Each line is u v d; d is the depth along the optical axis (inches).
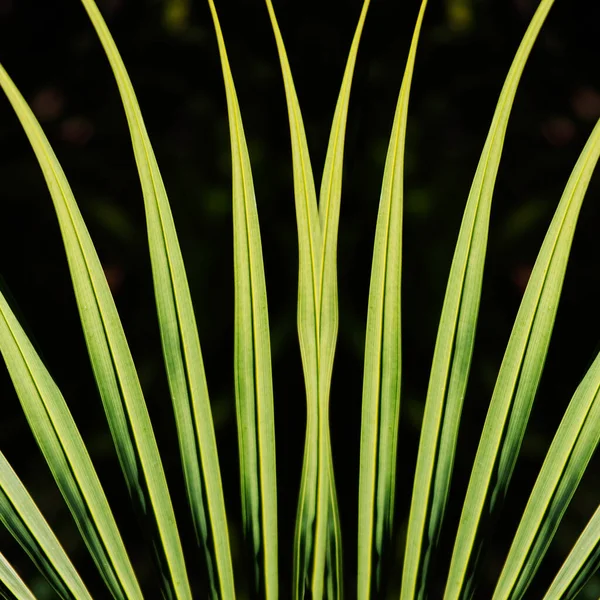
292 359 69.8
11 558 80.5
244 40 76.7
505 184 83.8
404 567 52.6
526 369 52.1
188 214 78.3
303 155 51.6
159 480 52.3
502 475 52.2
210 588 52.6
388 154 51.7
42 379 52.0
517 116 84.2
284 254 73.8
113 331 51.9
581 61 85.0
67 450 52.1
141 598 52.6
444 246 76.4
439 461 52.3
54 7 86.1
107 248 82.1
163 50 81.9
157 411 78.0
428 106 80.7
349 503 67.0
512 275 80.5
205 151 81.1
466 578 52.6
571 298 83.0
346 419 67.4
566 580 52.4
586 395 52.1
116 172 84.5
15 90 51.2
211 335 76.5
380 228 51.9
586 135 84.2
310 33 68.4
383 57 73.4
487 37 81.4
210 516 52.5
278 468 66.2
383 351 52.2
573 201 51.8
